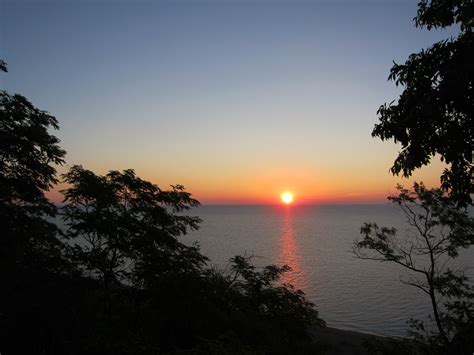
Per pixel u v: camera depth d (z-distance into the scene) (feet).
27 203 50.21
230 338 34.37
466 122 19.08
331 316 127.54
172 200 58.65
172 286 43.68
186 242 367.66
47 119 51.29
